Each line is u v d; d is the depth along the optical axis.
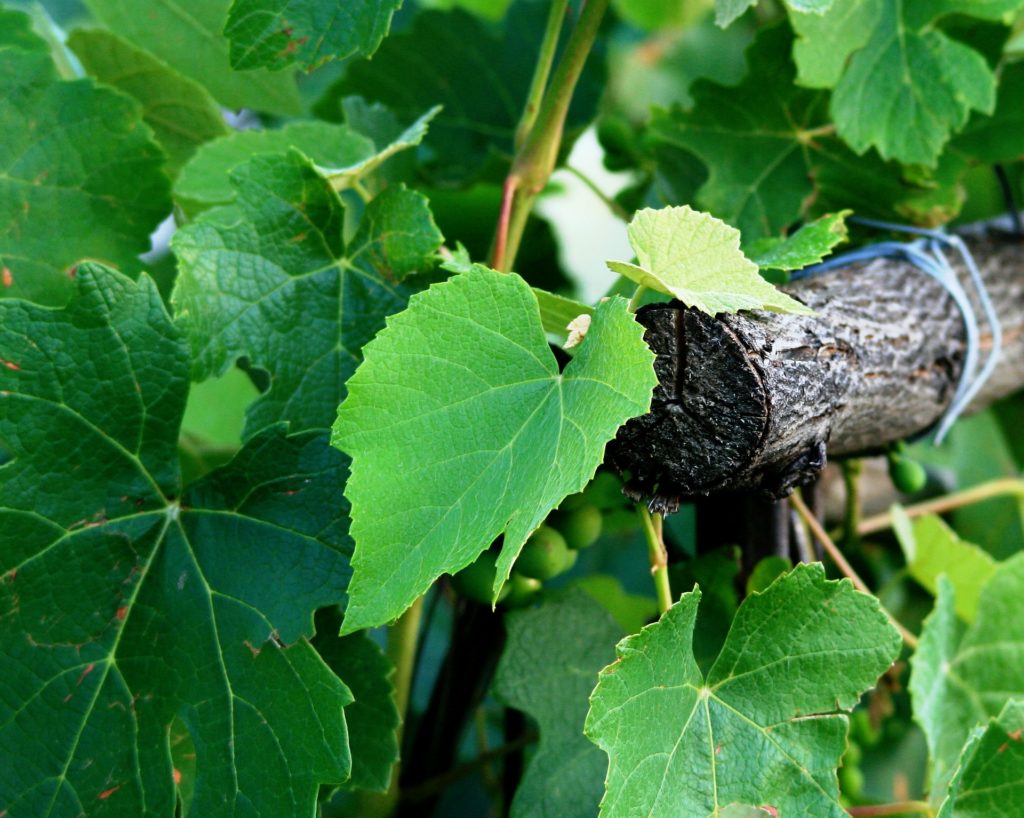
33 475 0.77
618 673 0.75
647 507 0.78
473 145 1.06
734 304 0.74
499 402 0.74
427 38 1.04
